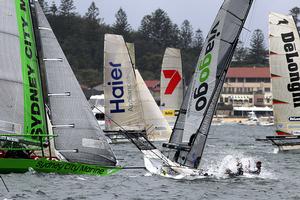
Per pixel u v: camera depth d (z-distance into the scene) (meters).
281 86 183.38
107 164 106.94
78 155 105.06
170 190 95.75
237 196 93.19
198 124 106.06
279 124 184.12
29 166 102.19
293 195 96.12
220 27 105.94
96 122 106.12
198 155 106.69
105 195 90.31
